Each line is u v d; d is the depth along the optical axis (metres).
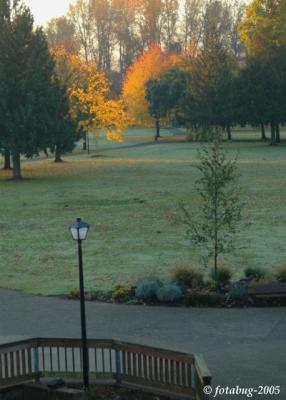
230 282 19.75
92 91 80.50
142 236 28.92
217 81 91.81
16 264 24.42
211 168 19.84
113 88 162.38
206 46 93.56
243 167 58.66
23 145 53.50
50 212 36.75
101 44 179.25
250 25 90.81
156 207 37.16
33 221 33.91
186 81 98.62
